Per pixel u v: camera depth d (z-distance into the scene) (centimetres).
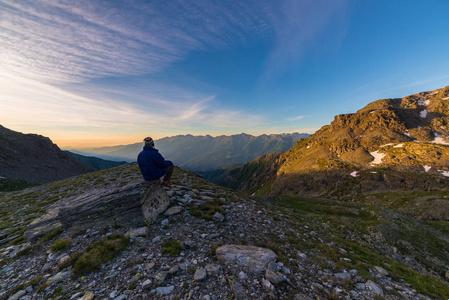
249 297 780
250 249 1067
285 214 2258
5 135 17275
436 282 1262
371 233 3369
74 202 1490
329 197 19862
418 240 3653
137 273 904
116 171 3988
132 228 1278
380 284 1046
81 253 1056
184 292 798
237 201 2050
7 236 1491
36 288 894
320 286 922
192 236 1208
